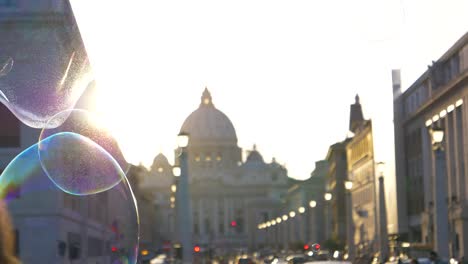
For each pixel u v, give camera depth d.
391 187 102.38
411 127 96.12
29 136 38.06
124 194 12.92
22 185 11.12
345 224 147.75
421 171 91.38
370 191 117.94
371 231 115.94
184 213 49.31
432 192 85.25
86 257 15.59
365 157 123.19
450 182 79.94
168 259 74.94
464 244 72.94
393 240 90.00
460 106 77.06
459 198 76.38
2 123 37.16
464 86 74.75
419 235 93.38
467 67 74.81
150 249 137.12
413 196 95.56
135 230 13.05
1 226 5.20
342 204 149.62
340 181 150.75
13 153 37.81
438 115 83.38
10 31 22.33
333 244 138.50
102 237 13.44
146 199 152.62
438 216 44.91
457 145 77.56
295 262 43.09
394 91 101.12
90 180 12.30
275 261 64.38
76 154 12.11
